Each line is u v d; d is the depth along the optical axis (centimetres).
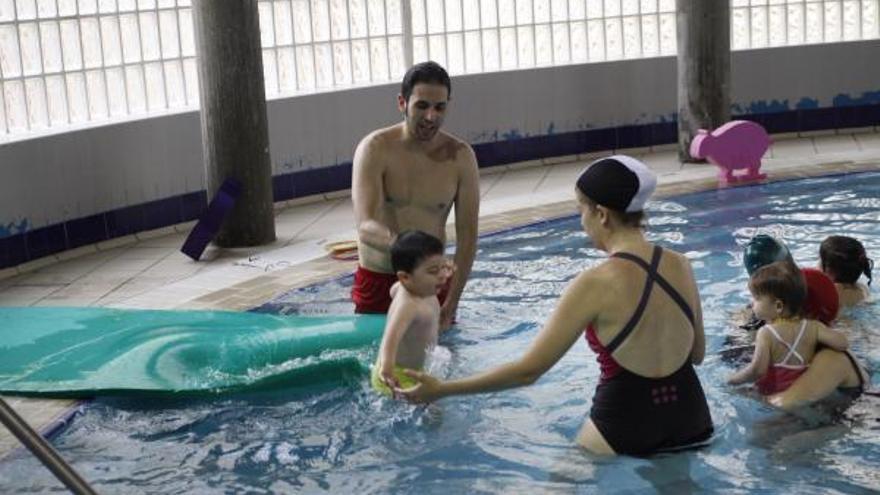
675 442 500
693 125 1251
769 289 576
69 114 1042
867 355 622
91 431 597
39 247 995
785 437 523
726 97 1249
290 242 1016
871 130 1388
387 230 672
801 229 942
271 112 1161
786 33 1373
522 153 1310
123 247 1048
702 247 901
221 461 548
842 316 680
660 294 488
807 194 1071
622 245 491
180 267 954
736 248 891
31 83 1012
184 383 639
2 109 995
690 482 479
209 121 990
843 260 690
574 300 481
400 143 695
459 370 639
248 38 980
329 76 1218
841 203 1026
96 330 742
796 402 557
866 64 1376
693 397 503
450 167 697
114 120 1057
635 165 484
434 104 663
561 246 937
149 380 642
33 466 552
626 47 1345
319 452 551
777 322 579
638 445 497
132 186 1068
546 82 1307
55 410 625
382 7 1235
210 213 977
